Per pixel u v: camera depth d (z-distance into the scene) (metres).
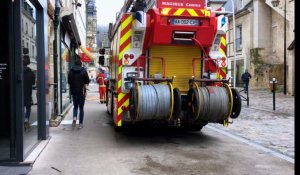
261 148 8.20
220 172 6.29
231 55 41.22
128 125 9.70
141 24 8.33
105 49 14.26
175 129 10.60
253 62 35.97
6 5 6.28
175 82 9.00
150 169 6.43
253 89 33.25
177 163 6.84
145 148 8.09
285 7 28.67
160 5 8.38
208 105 8.12
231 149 8.07
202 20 8.49
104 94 20.12
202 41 8.62
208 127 11.18
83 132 10.09
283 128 11.10
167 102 7.99
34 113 7.89
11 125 6.42
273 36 35.44
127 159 7.11
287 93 27.12
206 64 9.15
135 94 7.93
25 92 6.83
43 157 7.22
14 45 6.33
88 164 6.73
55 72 11.66
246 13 37.53
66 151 7.75
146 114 7.94
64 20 14.42
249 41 37.09
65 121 12.34
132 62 8.69
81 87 10.75
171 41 8.46
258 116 13.95
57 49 12.24
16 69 6.35
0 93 6.43
